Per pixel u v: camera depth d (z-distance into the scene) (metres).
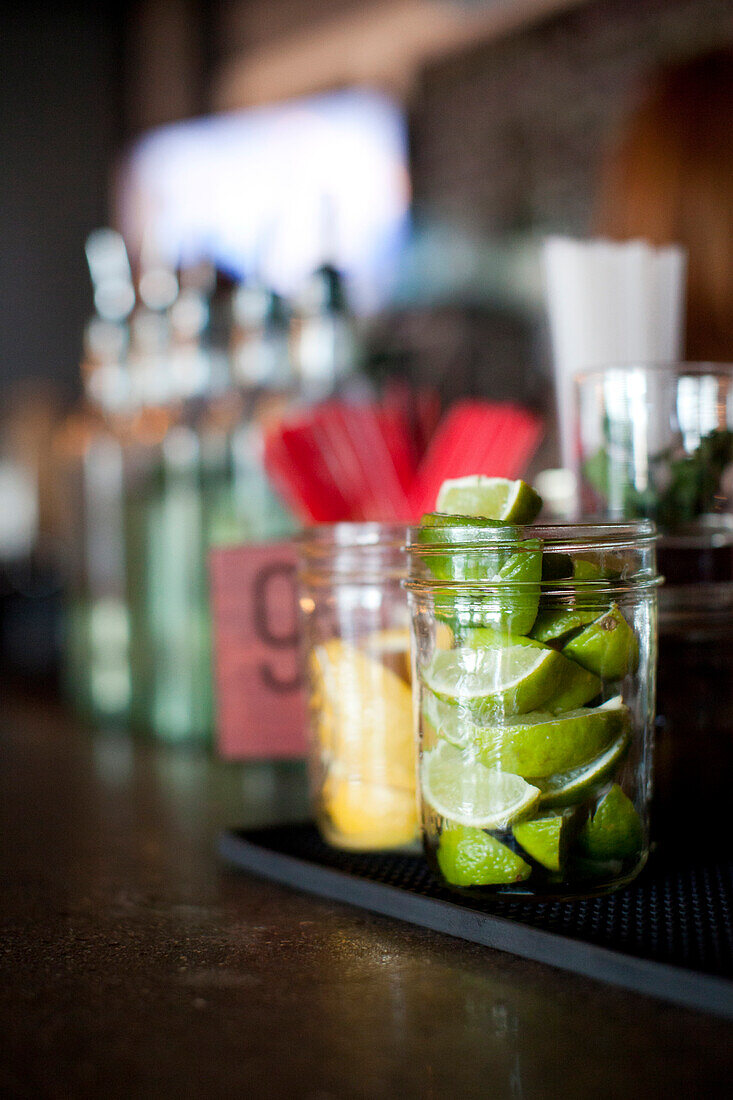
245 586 0.77
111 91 3.17
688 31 1.72
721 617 0.54
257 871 0.56
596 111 1.87
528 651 0.45
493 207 2.08
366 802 0.54
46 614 1.83
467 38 2.13
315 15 2.46
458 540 0.46
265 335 0.88
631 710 0.47
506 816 0.46
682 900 0.47
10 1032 0.40
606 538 0.46
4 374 3.22
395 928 0.48
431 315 2.09
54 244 3.24
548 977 0.43
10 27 3.24
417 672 0.49
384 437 0.66
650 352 0.62
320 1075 0.37
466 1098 0.36
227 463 0.87
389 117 2.34
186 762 0.84
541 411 1.44
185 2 2.89
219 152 2.82
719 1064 0.37
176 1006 0.42
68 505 1.03
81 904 0.52
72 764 0.84
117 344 1.00
